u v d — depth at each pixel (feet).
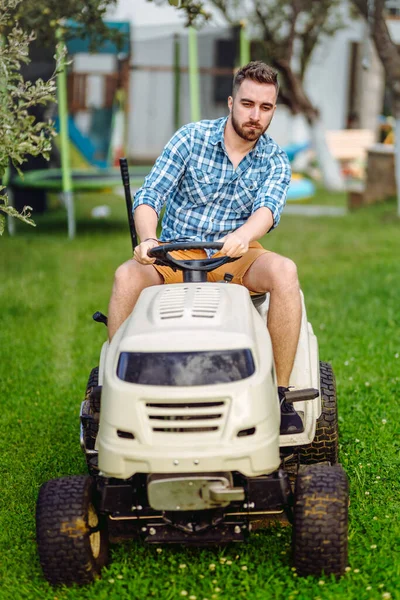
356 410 17.02
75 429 16.71
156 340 10.30
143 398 10.04
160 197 12.71
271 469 10.24
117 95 50.14
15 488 14.14
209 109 61.26
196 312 10.68
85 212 48.24
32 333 23.52
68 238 39.22
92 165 47.83
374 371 19.51
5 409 17.87
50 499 10.76
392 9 64.39
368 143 63.16
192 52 42.68
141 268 12.36
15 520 12.96
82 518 10.64
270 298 12.10
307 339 12.94
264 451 10.09
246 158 12.69
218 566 11.21
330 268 31.53
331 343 21.83
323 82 67.97
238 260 12.59
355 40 66.80
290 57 46.73
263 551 11.61
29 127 13.82
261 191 12.67
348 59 67.77
